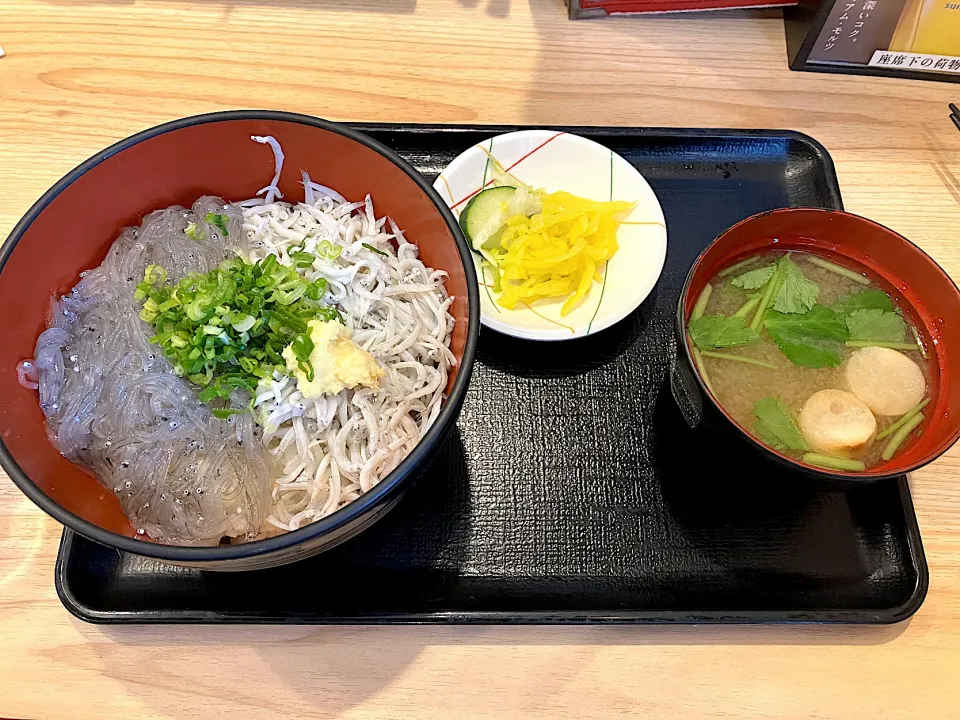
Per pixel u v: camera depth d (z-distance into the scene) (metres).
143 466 0.28
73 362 0.29
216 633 0.29
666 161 0.38
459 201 0.36
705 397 0.28
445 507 0.31
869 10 0.38
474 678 0.28
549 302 0.36
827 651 0.29
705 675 0.29
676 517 0.31
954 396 0.29
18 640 0.28
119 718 0.27
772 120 0.40
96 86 0.39
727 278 0.32
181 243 0.30
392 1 0.43
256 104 0.39
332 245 0.30
